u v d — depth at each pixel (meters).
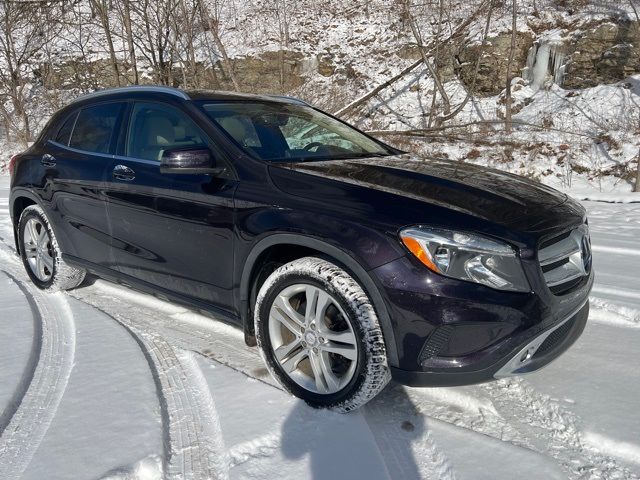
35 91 16.81
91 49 16.84
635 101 11.87
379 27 16.30
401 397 2.77
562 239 2.61
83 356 3.12
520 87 13.38
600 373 2.96
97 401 2.64
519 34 13.75
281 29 15.34
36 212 4.31
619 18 13.02
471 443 2.36
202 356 3.15
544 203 2.71
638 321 3.71
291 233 2.62
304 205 2.64
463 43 14.00
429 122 12.21
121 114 3.79
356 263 2.41
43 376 2.94
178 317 3.82
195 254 3.13
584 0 14.21
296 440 2.35
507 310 2.28
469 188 2.75
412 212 2.43
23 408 2.62
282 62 14.56
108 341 3.33
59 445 2.29
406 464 2.25
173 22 14.17
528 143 11.20
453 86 14.00
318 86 14.75
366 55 15.55
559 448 2.36
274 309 2.72
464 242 2.30
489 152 11.14
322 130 3.83
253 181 2.90
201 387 2.82
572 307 2.56
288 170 2.88
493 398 2.74
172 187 3.20
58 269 4.21
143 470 2.15
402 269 2.32
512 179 3.12
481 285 2.28
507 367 2.33
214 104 3.51
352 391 2.47
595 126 11.55
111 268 3.80
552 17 13.95
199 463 2.22
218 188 2.98
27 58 16.73
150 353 3.23
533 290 2.34
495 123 11.84
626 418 2.52
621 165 10.27
